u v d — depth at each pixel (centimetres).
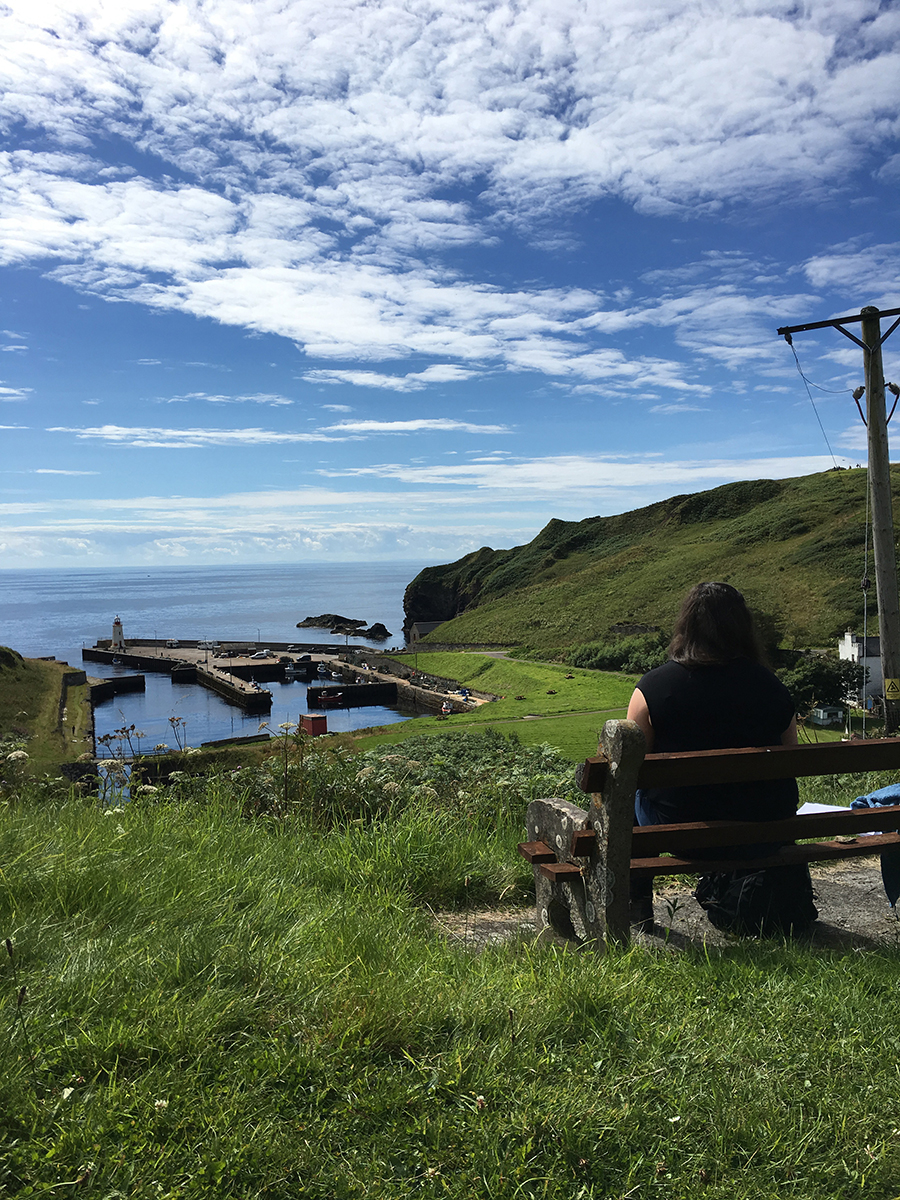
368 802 564
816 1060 215
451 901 402
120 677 13188
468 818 540
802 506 14862
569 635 12862
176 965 235
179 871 340
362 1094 188
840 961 284
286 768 593
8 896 280
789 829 306
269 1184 159
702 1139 184
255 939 267
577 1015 230
